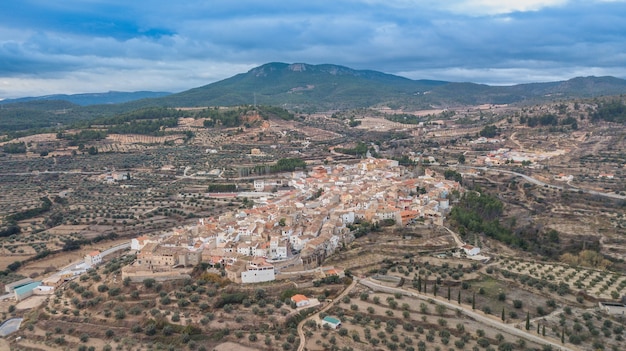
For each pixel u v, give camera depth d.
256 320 176.62
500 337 159.75
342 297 193.25
